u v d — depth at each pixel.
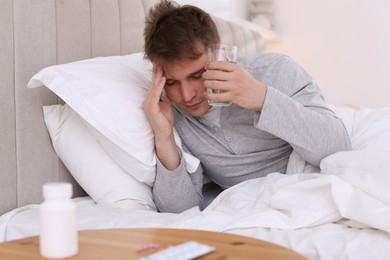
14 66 1.40
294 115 1.37
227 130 1.53
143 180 1.45
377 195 1.10
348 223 1.14
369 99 3.83
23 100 1.43
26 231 1.22
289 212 1.16
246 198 1.31
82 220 1.21
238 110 1.51
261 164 1.56
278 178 1.34
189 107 1.43
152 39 1.36
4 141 1.37
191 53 1.32
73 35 1.60
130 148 1.38
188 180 1.47
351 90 3.85
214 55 1.35
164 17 1.37
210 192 1.71
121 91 1.41
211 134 1.53
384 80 3.78
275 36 3.78
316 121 1.39
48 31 1.51
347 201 1.12
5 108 1.37
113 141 1.38
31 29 1.46
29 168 1.44
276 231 1.10
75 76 1.38
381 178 1.12
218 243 0.84
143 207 1.45
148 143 1.41
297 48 3.93
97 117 1.37
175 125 1.55
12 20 1.40
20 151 1.42
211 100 1.36
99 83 1.40
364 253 1.00
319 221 1.13
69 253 0.78
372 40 3.78
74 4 1.61
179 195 1.45
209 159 1.55
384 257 0.99
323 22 3.86
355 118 1.82
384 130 1.68
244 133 1.53
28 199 1.44
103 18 1.73
